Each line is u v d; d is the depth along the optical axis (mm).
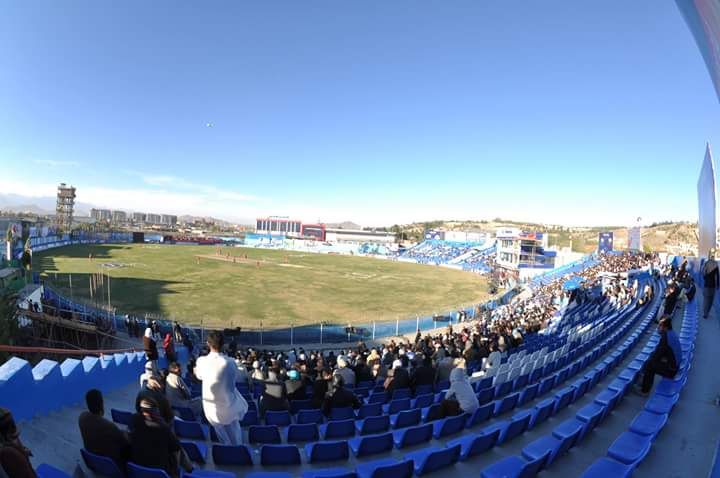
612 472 5109
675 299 14375
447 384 11695
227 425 6074
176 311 31984
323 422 8789
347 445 6316
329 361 17031
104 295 36500
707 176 16094
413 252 105250
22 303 23109
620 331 15508
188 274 52938
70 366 8539
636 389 8773
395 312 36562
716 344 11945
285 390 9398
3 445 3410
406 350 17938
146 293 38531
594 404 7602
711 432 6438
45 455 5652
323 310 35812
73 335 23453
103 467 4438
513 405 8828
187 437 7227
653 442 6070
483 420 8062
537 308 30250
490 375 11383
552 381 10133
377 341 26094
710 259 15438
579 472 5668
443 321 32000
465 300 44906
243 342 24469
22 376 6543
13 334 17797
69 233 95188
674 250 76375
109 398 9633
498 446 6637
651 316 18516
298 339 25578
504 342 16125
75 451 5895
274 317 32031
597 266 48688
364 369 13469
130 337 23703
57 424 6828
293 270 65125
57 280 42906
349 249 117125
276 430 7227
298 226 168000
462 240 111688
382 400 10609
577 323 22203
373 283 55125
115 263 60188
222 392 5859
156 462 4453
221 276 52844
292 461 6164
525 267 65438
